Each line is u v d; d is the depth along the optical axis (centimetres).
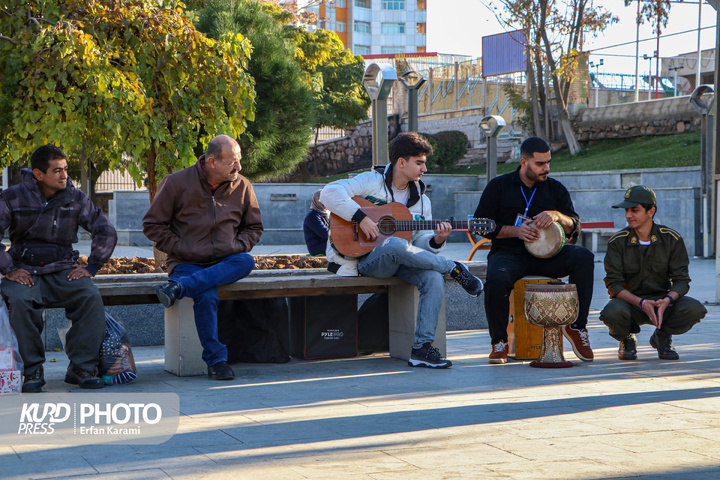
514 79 3228
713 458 284
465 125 3438
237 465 277
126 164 729
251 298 510
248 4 1862
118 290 480
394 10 8200
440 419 352
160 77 743
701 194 1659
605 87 2867
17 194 440
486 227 532
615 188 2111
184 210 478
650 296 541
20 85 679
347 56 3612
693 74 2602
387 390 431
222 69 744
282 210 2125
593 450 295
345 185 525
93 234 459
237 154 475
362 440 313
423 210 547
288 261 817
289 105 1853
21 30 671
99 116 682
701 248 1675
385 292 582
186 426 342
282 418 357
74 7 689
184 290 459
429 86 3697
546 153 541
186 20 730
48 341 625
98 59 656
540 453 291
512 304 546
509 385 445
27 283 434
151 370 524
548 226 524
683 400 395
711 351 575
